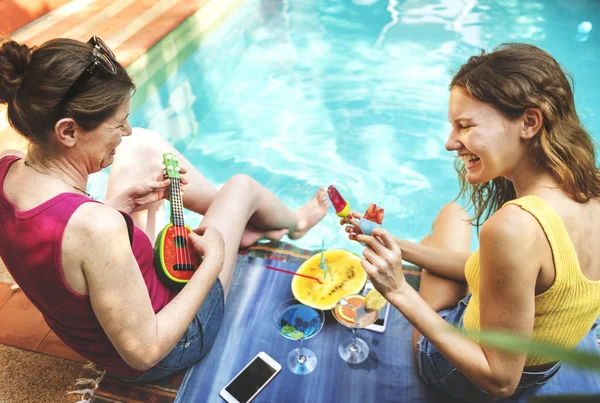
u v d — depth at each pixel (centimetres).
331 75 436
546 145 127
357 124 389
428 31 479
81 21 416
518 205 123
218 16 450
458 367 146
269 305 229
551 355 35
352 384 196
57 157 131
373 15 510
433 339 150
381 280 155
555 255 122
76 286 130
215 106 416
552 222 121
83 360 207
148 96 369
